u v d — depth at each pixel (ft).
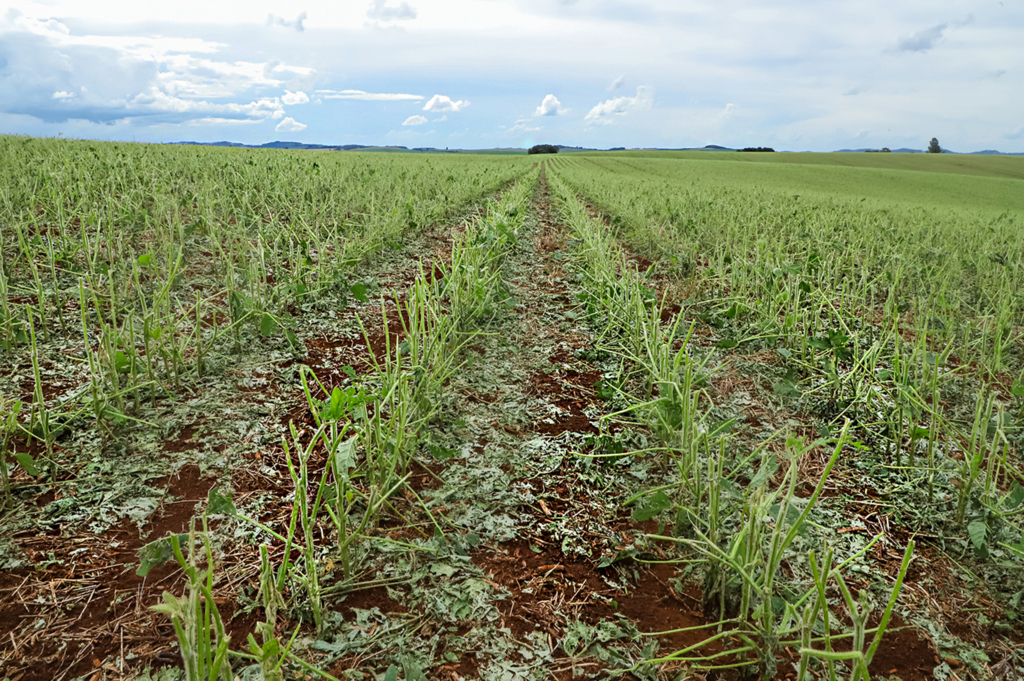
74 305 13.16
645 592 6.68
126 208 18.57
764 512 5.73
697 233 25.63
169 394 9.77
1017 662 5.90
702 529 7.34
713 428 9.41
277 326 13.16
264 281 14.15
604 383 11.10
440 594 6.34
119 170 26.55
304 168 36.17
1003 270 19.08
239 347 11.92
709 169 144.05
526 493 8.31
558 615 6.22
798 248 23.66
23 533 6.73
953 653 6.00
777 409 11.29
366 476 8.03
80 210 18.11
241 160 40.06
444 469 8.75
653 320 11.71
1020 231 32.17
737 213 32.71
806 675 5.54
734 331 15.47
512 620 6.11
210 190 23.53
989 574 7.03
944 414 11.21
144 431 8.91
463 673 5.43
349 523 7.32
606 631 6.00
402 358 12.37
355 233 20.10
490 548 7.20
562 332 15.12
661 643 5.93
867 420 10.77
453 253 14.90
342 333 13.73
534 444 9.56
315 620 5.72
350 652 5.54
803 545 7.34
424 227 27.12
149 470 8.05
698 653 5.82
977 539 6.90
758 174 133.49
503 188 60.90
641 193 47.60
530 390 11.68
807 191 81.05
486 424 10.16
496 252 18.53
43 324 11.38
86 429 8.73
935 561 7.29
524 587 6.59
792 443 5.90
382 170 43.50
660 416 8.59
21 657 5.26
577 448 9.50
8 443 8.09
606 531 7.63
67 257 14.70
